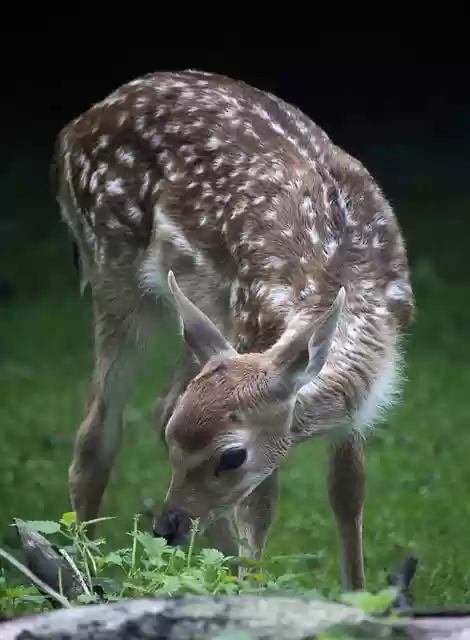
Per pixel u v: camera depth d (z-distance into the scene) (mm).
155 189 11258
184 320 9453
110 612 6777
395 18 30594
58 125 28234
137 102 11602
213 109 11281
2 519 12711
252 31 30344
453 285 21453
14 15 29891
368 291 10219
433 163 26875
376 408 10242
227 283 10766
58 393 17375
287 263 10320
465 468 14438
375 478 14055
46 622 6738
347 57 30000
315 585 10750
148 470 14570
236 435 9094
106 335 11812
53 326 20203
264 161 10859
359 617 6617
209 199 10914
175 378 11141
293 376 9195
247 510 10250
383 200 10867
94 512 11789
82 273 12117
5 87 29359
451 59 30031
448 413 16328
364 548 11992
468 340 19234
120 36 29984
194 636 6539
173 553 8320
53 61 29703
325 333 9203
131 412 16516
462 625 6453
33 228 24062
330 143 11328
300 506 13328
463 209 24844
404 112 28797
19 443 15391
